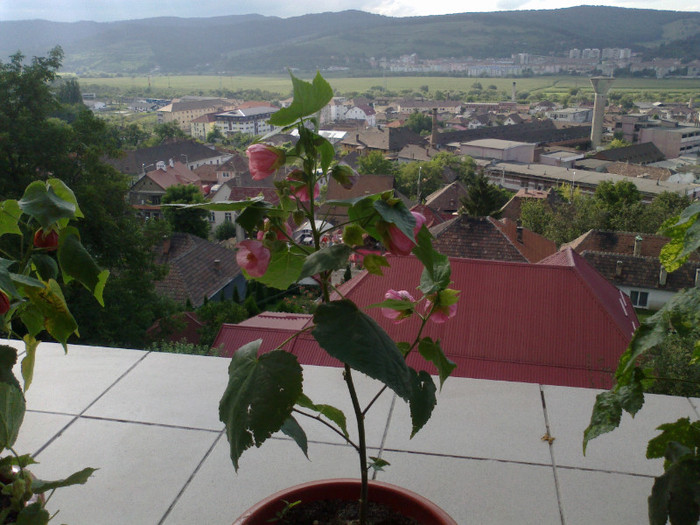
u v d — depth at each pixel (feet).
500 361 42.09
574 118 596.70
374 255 4.47
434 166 265.34
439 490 7.58
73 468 8.04
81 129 66.18
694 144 416.67
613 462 8.11
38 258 5.63
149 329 73.20
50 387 10.09
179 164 271.49
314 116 4.50
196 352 52.37
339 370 10.62
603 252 115.44
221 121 538.06
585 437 4.91
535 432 8.77
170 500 7.47
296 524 5.13
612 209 150.92
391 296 5.28
